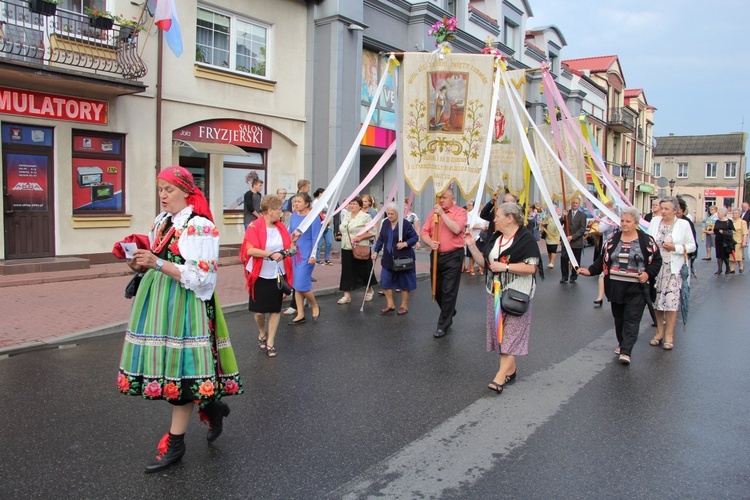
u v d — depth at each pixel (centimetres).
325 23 1602
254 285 641
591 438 436
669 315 712
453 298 757
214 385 363
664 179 3372
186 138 1353
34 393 511
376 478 368
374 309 938
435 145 774
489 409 494
